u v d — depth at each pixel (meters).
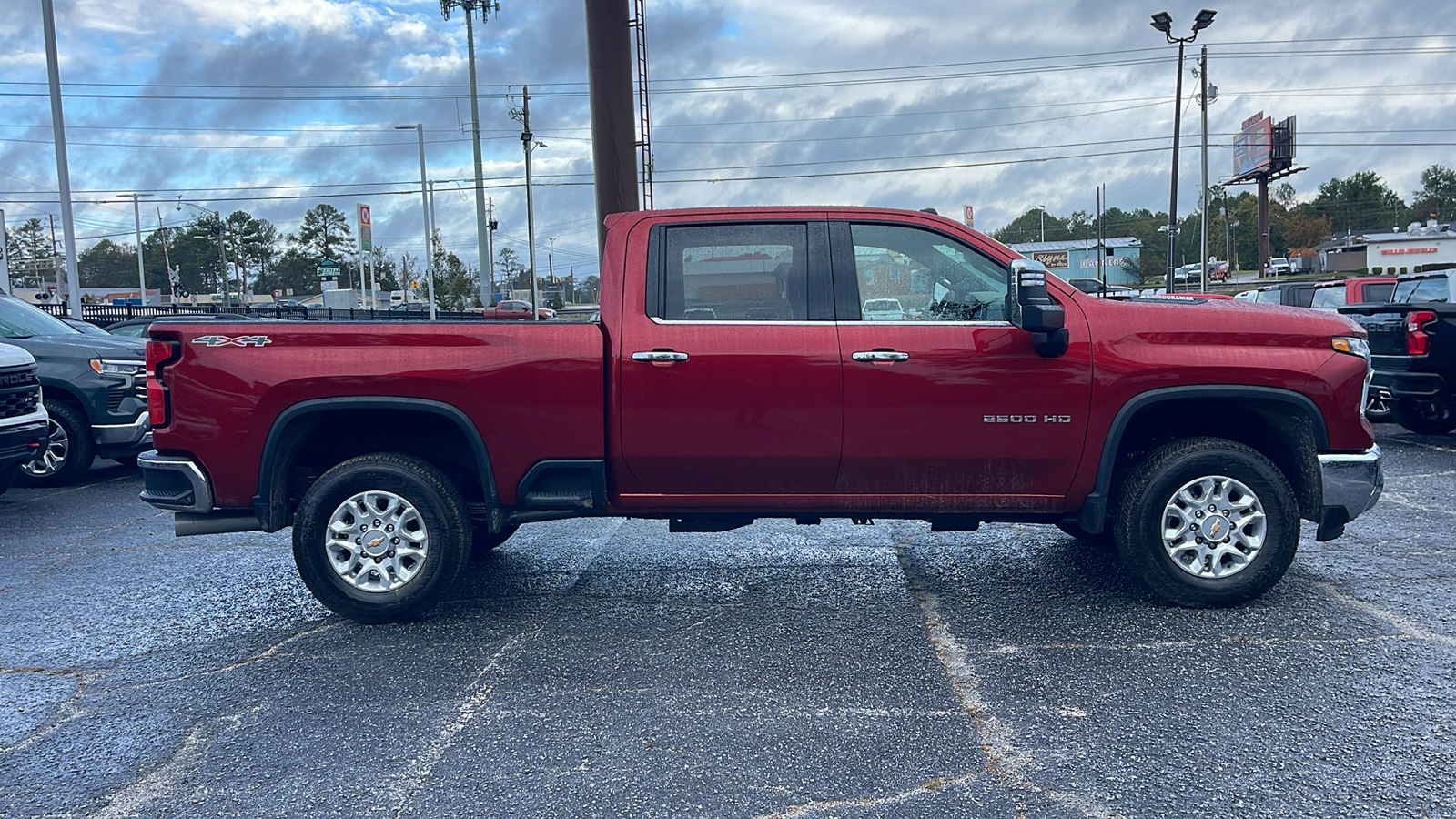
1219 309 4.57
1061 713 3.49
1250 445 4.87
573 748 3.30
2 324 9.37
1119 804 2.85
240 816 2.89
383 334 4.54
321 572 4.59
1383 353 9.63
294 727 3.53
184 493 4.58
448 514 4.62
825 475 4.59
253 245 122.88
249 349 4.53
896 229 4.64
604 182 10.37
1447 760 3.06
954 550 6.02
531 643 4.41
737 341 4.49
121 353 9.20
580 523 7.07
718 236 4.65
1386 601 4.69
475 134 46.09
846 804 2.88
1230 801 2.85
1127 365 4.43
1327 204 131.38
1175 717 3.43
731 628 4.57
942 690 3.74
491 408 4.53
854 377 4.45
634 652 4.27
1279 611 4.58
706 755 3.22
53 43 19.45
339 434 4.88
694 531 4.89
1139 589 5.02
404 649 4.36
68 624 4.84
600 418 4.54
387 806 2.93
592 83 10.28
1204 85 37.22
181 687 3.96
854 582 5.32
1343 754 3.11
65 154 19.77
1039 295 4.18
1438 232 83.81
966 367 4.45
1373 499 4.55
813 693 3.74
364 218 39.88
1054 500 4.60
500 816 2.85
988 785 2.97
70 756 3.33
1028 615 4.64
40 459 8.91
